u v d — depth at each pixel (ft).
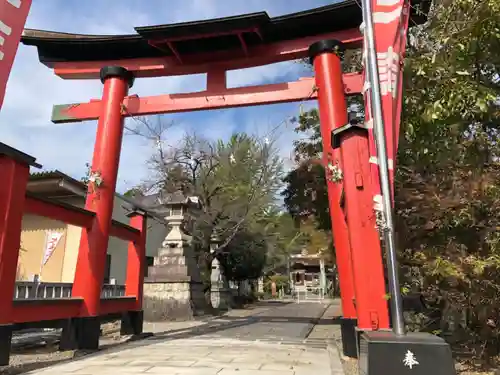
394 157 16.60
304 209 49.57
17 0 20.39
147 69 32.86
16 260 20.40
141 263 35.55
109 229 29.04
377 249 18.02
